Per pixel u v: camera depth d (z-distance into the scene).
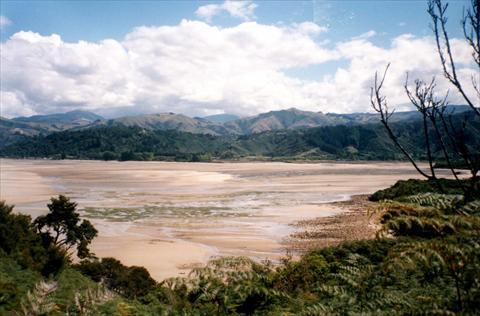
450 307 3.30
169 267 28.42
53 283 4.62
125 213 50.56
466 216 3.09
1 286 9.54
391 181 94.62
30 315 4.25
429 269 3.99
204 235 38.38
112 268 19.62
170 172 134.38
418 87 3.78
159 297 8.20
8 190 74.25
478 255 3.11
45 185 85.56
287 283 7.26
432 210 3.34
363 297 3.94
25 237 18.31
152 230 40.88
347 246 11.70
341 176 112.88
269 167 171.50
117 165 187.75
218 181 97.62
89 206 55.97
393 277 4.08
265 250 32.53
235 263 5.12
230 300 4.86
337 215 47.56
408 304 3.46
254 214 49.50
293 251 31.97
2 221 19.00
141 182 94.44
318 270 8.38
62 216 27.83
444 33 3.72
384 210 3.63
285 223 43.53
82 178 106.00
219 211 51.91
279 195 68.38
